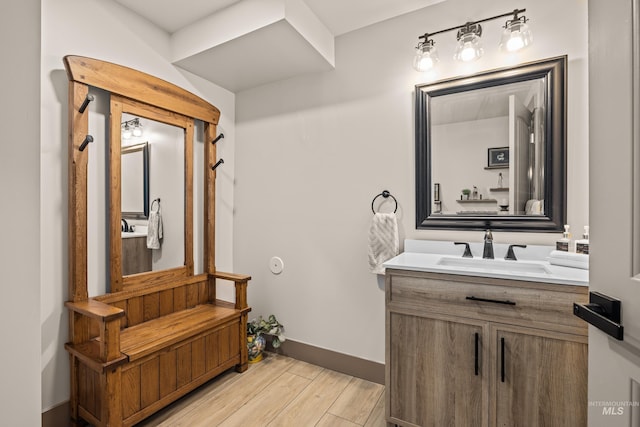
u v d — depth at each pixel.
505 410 1.29
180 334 1.70
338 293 2.16
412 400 1.48
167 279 2.05
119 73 1.75
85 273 1.61
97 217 1.74
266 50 1.96
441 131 1.82
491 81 1.68
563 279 1.18
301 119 2.31
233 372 2.13
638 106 0.60
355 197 2.10
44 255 1.52
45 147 1.52
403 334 1.50
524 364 1.26
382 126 2.01
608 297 0.67
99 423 1.43
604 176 0.69
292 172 2.34
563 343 1.19
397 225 1.95
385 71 2.00
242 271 2.59
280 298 2.40
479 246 1.71
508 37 1.51
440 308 1.42
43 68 1.52
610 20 0.67
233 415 1.68
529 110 1.60
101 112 1.75
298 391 1.91
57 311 1.56
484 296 1.33
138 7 1.87
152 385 1.58
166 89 2.00
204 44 1.96
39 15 0.56
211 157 2.33
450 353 1.40
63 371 1.58
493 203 1.69
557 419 1.20
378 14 1.95
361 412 1.71
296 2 1.77
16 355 0.53
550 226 1.54
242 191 2.59
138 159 1.91
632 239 0.62
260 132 2.49
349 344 2.12
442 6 1.83
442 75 1.83
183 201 2.18
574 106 1.51
